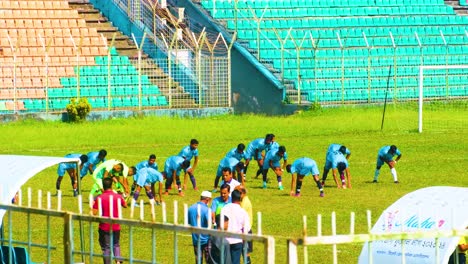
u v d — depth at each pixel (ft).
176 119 283.18
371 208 146.82
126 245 120.06
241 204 101.40
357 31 346.74
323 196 159.84
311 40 312.71
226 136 253.85
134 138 247.50
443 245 80.07
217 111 295.48
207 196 97.66
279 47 327.06
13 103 286.87
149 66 307.58
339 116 290.35
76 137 247.09
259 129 266.36
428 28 356.59
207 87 300.61
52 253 115.75
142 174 148.66
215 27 326.03
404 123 278.26
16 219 138.72
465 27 362.12
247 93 305.73
